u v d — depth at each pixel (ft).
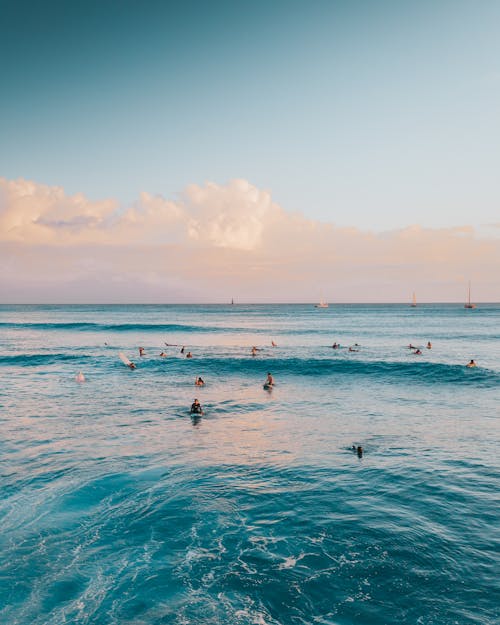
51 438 61.62
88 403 84.79
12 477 47.37
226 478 47.29
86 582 29.43
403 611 26.43
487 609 26.48
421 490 43.57
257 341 218.79
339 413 76.69
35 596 27.94
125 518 38.27
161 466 50.88
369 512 39.06
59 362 142.00
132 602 27.45
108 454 55.06
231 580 29.66
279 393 95.45
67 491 43.78
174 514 39.01
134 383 107.45
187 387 102.58
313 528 36.40
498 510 39.09
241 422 70.69
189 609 26.84
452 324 356.18
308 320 435.53
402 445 57.93
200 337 245.24
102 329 302.86
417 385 103.24
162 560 32.01
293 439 61.36
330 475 47.93
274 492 43.68
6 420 71.41
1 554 32.60
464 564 31.01
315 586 28.94
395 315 555.28
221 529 36.45
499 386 99.91
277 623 25.61
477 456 53.16
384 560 31.63
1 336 251.60
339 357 149.28
